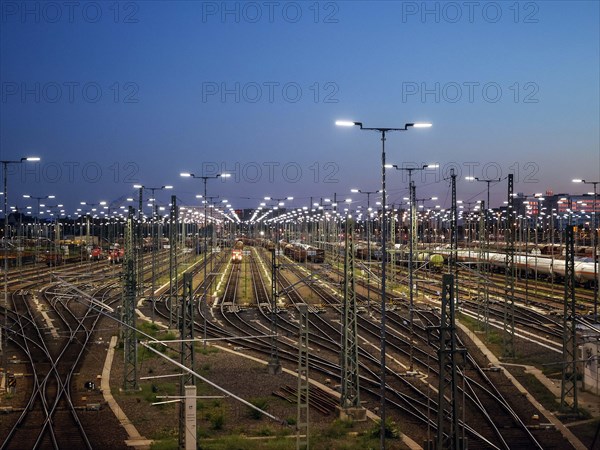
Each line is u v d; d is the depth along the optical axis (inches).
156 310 3139.8
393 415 1524.4
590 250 4291.3
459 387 1755.7
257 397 1691.7
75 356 2176.4
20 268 4244.6
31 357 2156.7
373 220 7559.1
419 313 2898.6
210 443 1328.7
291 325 2787.9
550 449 1285.7
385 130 1331.2
